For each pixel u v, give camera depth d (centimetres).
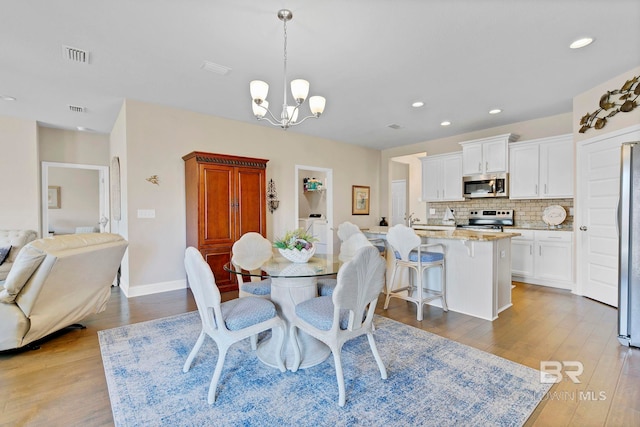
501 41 257
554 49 271
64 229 659
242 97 379
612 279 344
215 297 182
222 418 165
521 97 385
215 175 410
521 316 318
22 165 463
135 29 238
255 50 269
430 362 223
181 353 238
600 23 233
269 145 516
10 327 229
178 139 423
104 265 287
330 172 616
